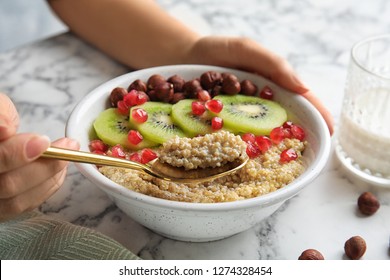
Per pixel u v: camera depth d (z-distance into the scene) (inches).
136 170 12.9
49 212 14.2
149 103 15.6
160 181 12.6
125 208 12.8
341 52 20.7
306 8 23.5
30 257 12.4
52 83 18.9
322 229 13.8
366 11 23.3
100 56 20.3
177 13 22.7
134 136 14.1
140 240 13.5
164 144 12.8
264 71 16.5
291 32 21.8
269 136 14.7
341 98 18.3
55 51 20.5
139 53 19.3
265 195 11.8
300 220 14.1
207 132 14.5
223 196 12.3
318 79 19.2
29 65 19.8
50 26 31.1
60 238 12.6
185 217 11.9
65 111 17.8
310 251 12.6
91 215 14.1
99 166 13.4
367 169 15.3
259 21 22.5
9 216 12.3
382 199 14.8
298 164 13.6
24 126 17.1
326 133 13.9
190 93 15.8
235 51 16.9
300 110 15.2
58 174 12.5
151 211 12.1
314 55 20.5
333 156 16.2
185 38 18.7
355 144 15.3
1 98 12.8
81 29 20.5
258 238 13.6
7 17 30.6
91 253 12.2
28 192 12.0
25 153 10.8
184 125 14.5
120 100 15.3
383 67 16.8
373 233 13.7
